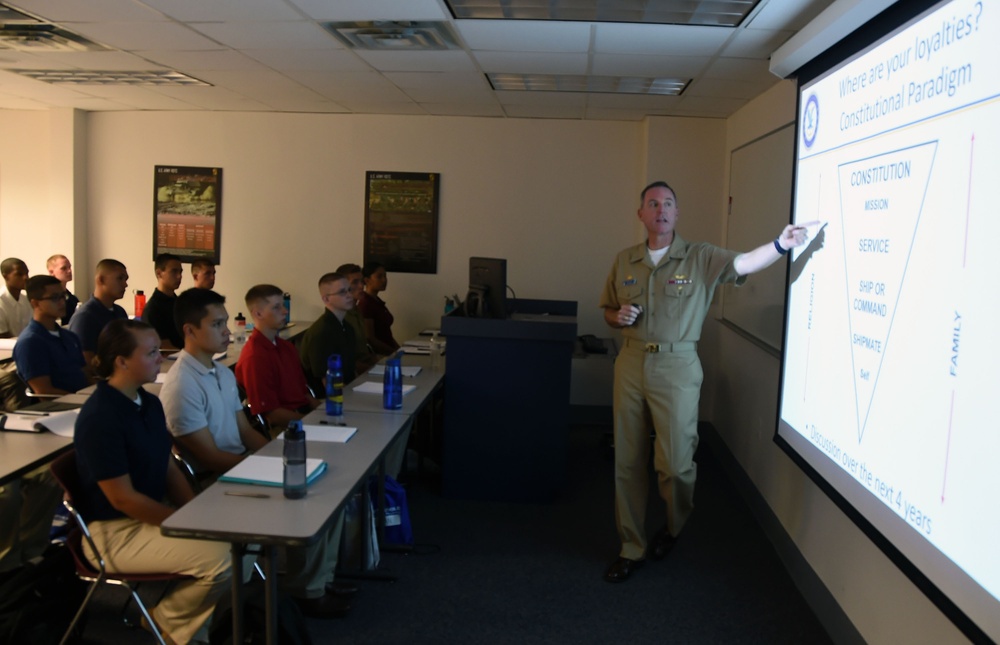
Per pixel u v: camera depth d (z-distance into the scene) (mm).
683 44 3654
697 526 3961
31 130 6410
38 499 3119
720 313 5512
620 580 3277
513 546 3643
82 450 2297
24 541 3117
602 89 4887
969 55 1662
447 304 5941
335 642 2725
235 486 2322
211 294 2873
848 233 2418
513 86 4930
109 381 2400
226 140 6328
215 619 2488
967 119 1666
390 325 5832
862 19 2270
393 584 3203
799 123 3016
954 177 1721
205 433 2787
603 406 6273
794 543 3369
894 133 2074
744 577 3357
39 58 4395
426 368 4449
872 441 2174
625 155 6102
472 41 3768
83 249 6469
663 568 3438
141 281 6504
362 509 3033
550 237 6207
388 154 6238
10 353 4543
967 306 1646
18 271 5379
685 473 3283
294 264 6391
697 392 3281
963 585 1637
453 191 6227
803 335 2900
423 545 3617
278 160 6312
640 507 3367
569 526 3920
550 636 2812
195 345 2852
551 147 6137
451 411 4238
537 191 6180
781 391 3207
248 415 3770
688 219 5711
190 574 2312
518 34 3607
